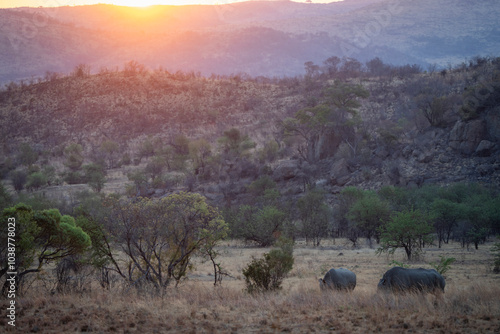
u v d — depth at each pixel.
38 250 19.30
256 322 12.07
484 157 75.44
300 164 92.56
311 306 13.97
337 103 102.56
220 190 86.44
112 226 19.05
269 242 55.34
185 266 20.47
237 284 23.80
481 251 40.75
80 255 21.22
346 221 65.00
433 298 14.41
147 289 17.55
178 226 20.05
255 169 93.88
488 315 12.18
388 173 77.50
